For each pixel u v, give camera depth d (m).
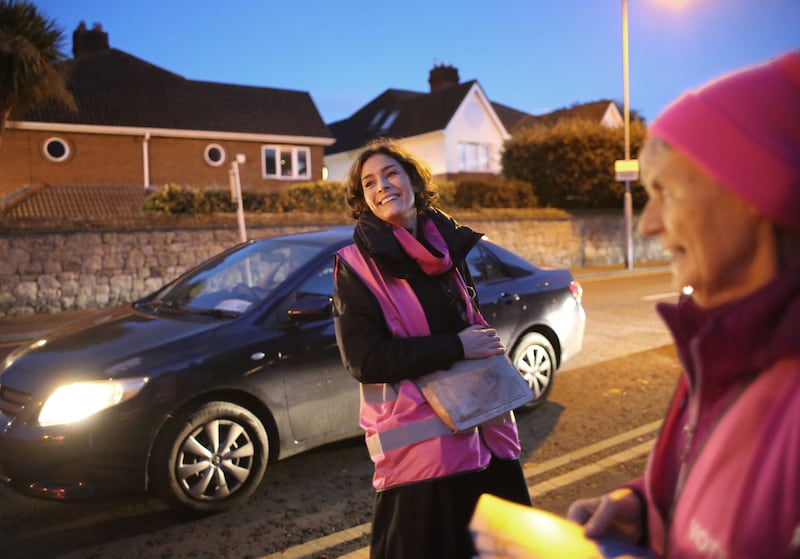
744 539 0.63
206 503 3.38
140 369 3.26
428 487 1.79
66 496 3.11
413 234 2.02
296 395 3.70
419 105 32.94
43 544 3.15
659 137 0.76
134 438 3.18
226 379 3.44
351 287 1.88
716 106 0.68
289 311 3.67
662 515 0.87
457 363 1.87
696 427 0.76
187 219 12.11
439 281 1.95
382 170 1.98
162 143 23.02
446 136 30.11
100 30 25.70
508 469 1.93
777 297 0.65
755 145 0.64
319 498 3.63
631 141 19.92
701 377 0.74
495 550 0.94
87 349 3.46
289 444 3.71
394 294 1.88
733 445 0.67
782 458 0.62
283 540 3.15
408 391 1.83
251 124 24.75
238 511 3.48
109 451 3.14
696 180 0.70
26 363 3.45
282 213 13.46
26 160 20.86
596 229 19.33
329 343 3.81
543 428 4.71
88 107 22.12
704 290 0.74
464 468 1.80
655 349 7.32
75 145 21.50
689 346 0.80
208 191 14.42
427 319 1.90
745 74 0.69
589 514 1.10
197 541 3.16
